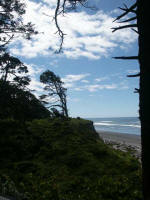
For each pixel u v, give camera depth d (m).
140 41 2.49
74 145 16.84
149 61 2.39
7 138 15.67
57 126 20.09
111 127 125.38
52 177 11.88
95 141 19.89
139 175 12.43
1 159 13.41
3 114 19.19
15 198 8.52
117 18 2.79
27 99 22.64
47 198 9.65
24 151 14.82
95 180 11.91
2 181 9.66
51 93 44.34
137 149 40.00
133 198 9.89
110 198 10.04
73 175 12.45
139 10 2.50
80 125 27.83
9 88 21.84
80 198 9.88
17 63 27.17
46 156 14.76
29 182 11.00
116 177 12.27
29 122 20.11
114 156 15.87
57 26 5.43
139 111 2.48
